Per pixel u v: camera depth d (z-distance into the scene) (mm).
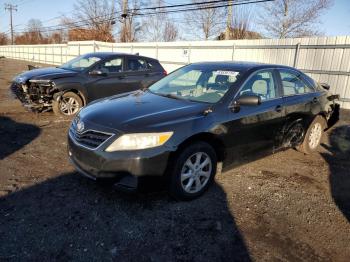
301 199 3885
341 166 5098
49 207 3381
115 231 3027
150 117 3438
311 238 3109
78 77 7492
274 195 3934
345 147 6141
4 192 3660
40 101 7387
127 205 3488
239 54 14273
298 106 4840
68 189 3801
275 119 4449
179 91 4477
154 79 8703
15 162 4594
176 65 17625
